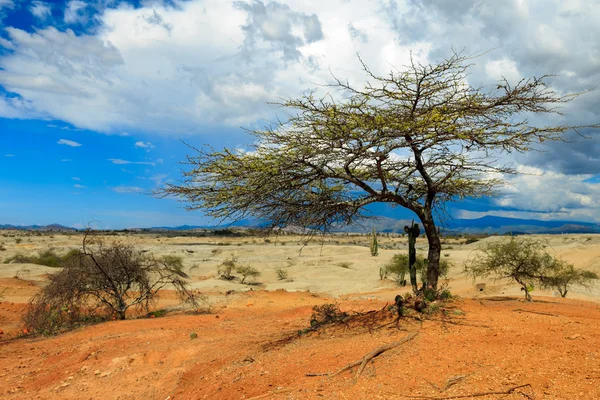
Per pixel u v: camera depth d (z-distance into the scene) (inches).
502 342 248.5
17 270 1450.5
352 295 1095.6
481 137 295.7
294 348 311.9
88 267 645.3
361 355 249.9
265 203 307.4
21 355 447.2
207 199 298.7
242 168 288.7
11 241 3282.5
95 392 311.3
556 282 617.3
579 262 1346.0
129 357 362.0
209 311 729.6
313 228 332.5
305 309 631.2
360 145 284.2
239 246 2974.9
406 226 394.9
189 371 315.0
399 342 262.2
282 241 3344.0
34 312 623.2
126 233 4338.1
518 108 303.3
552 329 271.7
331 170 312.5
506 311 349.4
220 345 379.6
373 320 352.5
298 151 289.6
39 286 1147.3
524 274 545.3
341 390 202.4
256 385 239.6
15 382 353.1
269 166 289.3
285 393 213.3
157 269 731.4
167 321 581.3
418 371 212.7
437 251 382.0
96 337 488.4
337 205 322.3
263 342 368.2
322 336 337.4
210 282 1326.3
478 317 321.1
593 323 289.3
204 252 2416.3
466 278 1195.9
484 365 211.3
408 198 366.3
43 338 549.3
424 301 349.1
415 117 300.8
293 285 1365.7
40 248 2509.8
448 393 182.2
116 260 668.7
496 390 179.6
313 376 231.0
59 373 358.3
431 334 279.9
